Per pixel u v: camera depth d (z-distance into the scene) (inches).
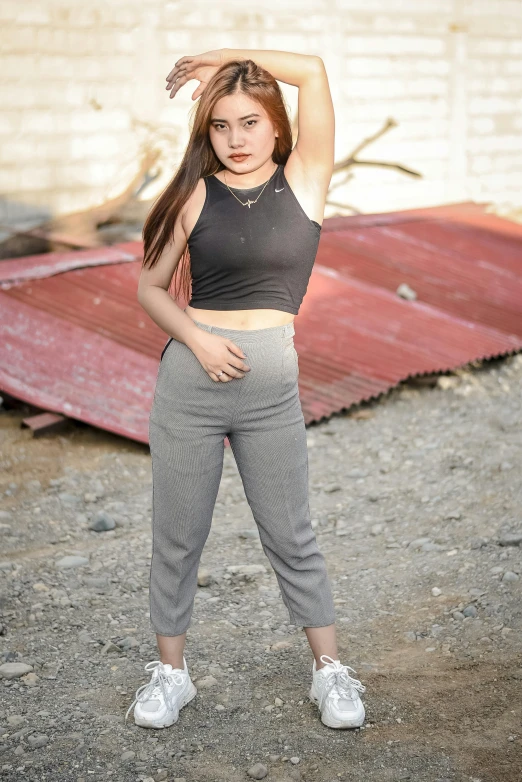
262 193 100.8
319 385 247.1
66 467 207.3
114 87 381.4
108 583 154.9
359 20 450.6
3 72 354.3
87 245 374.0
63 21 363.6
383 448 223.0
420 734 111.3
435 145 498.3
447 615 140.6
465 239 411.5
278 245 100.0
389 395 264.8
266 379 102.5
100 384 232.4
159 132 396.8
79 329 253.8
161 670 114.8
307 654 131.5
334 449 223.5
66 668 128.5
